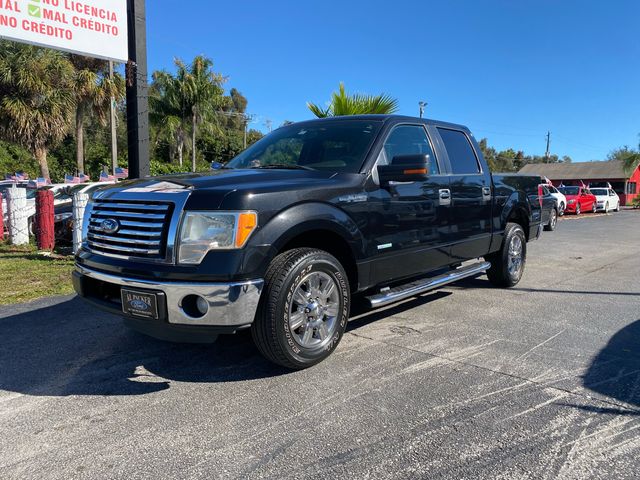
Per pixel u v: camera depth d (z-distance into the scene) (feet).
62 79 75.20
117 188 12.12
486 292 20.52
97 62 88.07
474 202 17.69
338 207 12.35
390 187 13.92
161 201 10.73
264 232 10.66
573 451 8.52
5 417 9.87
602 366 12.33
